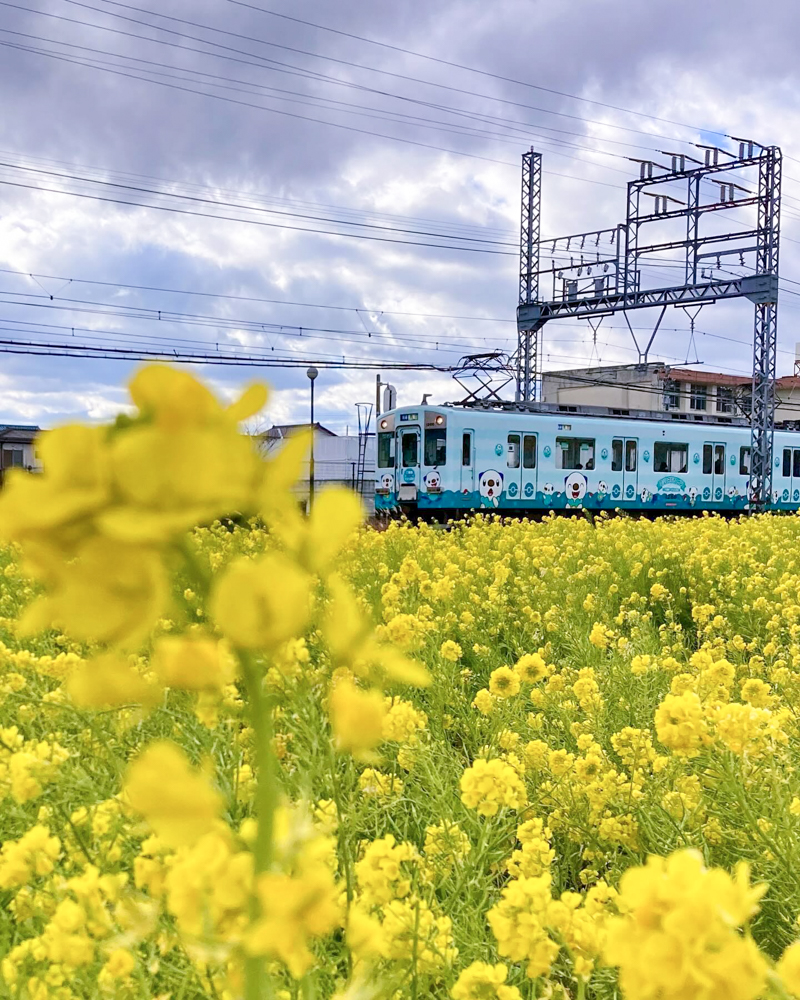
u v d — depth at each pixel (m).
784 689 4.16
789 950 0.81
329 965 1.48
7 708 2.93
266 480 0.43
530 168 28.75
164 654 0.48
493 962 1.98
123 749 2.48
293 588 0.45
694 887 0.67
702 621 7.02
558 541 12.55
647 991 0.66
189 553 0.45
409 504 20.48
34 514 0.40
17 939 1.79
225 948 0.56
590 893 1.58
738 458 26.27
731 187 25.50
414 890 1.88
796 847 2.32
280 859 0.55
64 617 0.43
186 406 0.42
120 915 0.91
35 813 2.25
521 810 2.62
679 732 2.27
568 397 51.56
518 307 29.11
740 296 24.97
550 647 5.86
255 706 0.53
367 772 2.56
